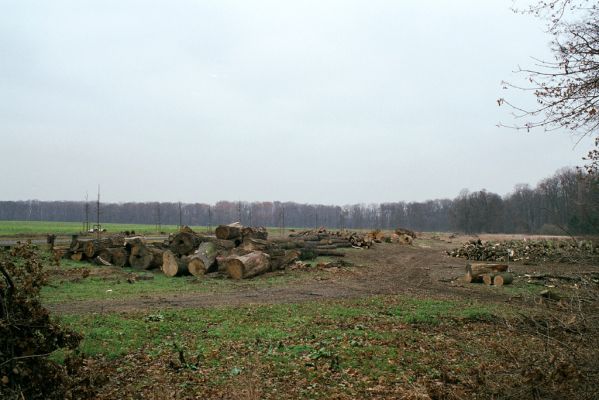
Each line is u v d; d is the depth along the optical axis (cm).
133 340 944
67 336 575
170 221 11700
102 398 666
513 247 2881
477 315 1227
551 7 473
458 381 721
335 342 957
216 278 1980
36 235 3891
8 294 529
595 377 502
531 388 529
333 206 12381
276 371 787
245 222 12000
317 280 1978
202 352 884
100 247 2223
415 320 1180
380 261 2797
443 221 11319
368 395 690
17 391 492
